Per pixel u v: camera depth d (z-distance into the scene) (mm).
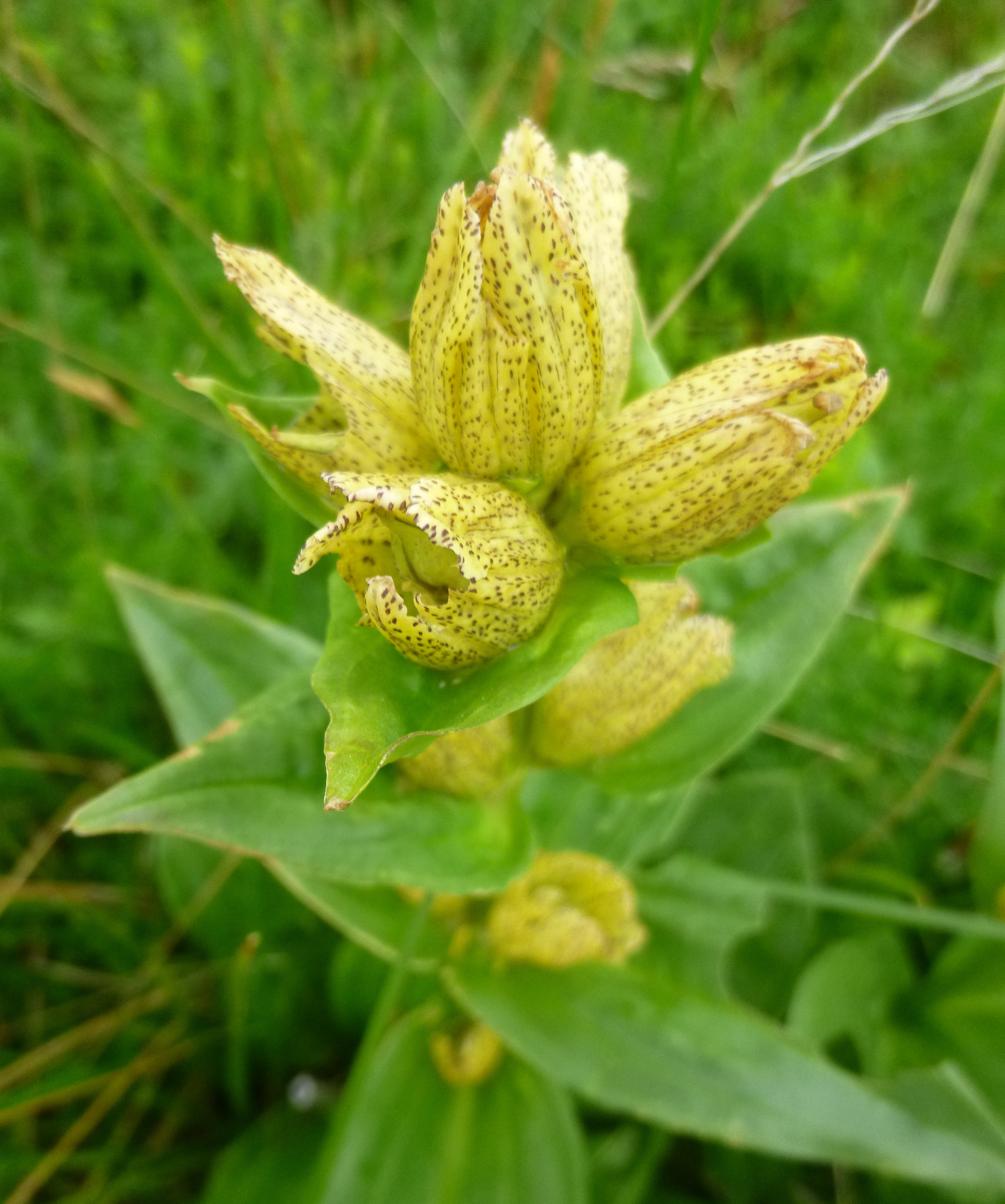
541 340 80
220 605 140
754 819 158
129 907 148
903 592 176
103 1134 140
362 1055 110
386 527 81
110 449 178
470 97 201
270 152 152
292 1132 143
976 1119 128
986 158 165
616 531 87
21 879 137
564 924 118
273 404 97
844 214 199
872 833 157
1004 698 125
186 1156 141
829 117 112
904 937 160
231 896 146
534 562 83
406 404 89
